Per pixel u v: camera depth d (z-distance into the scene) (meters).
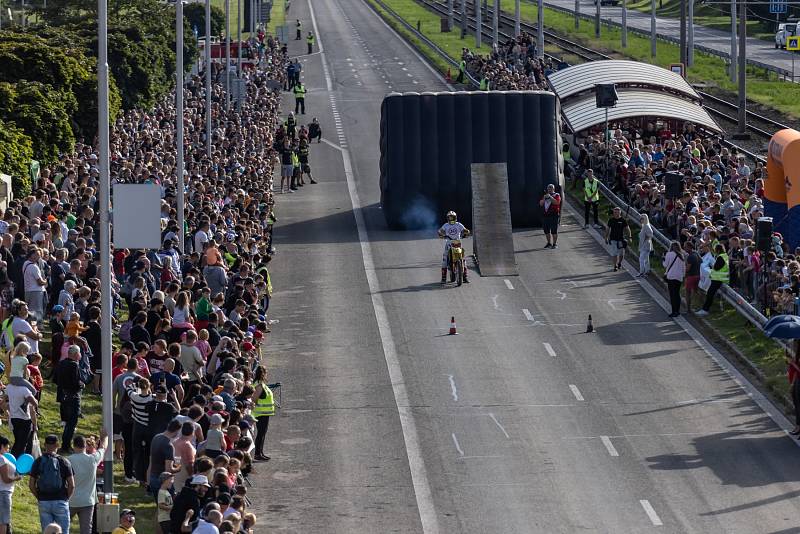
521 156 158.00
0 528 66.06
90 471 68.44
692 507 82.00
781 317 93.75
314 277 139.88
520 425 96.81
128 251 116.00
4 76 166.75
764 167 155.62
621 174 164.50
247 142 189.88
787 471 87.81
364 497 83.69
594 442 93.38
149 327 94.12
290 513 81.06
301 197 183.12
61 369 82.81
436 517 80.56
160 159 159.38
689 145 168.38
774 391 102.81
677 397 102.69
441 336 118.62
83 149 164.00
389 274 140.75
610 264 143.50
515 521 79.94
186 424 72.25
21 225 105.81
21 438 76.19
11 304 93.12
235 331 93.94
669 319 123.50
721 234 128.38
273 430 95.88
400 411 99.75
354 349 115.06
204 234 122.50
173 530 66.81
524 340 117.38
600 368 109.69
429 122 158.50
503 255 142.00
